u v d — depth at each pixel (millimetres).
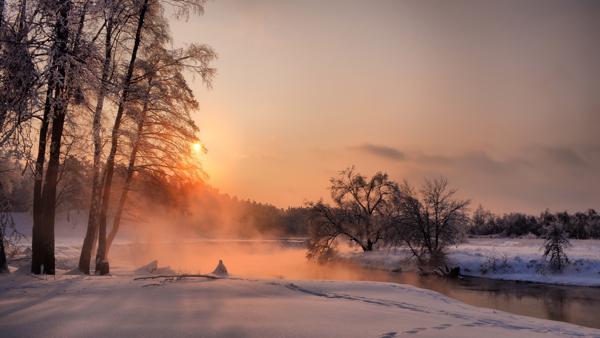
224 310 9969
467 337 8250
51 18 11055
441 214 44125
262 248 73688
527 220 101250
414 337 7984
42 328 7973
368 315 10070
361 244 53531
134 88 19047
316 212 51281
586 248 49688
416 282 34406
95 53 12406
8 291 11883
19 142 10758
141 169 23656
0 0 10719
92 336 7484
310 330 8250
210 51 21219
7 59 10453
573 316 21906
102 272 20000
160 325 8328
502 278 37438
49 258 15953
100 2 11883
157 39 20781
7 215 14297
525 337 8805
